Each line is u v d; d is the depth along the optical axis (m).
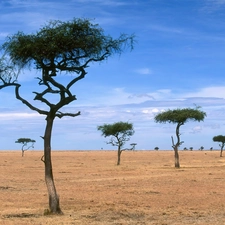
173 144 49.56
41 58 15.91
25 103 16.00
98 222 14.87
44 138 16.14
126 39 16.52
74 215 16.27
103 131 60.41
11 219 15.31
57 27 15.88
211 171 42.31
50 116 15.94
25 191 25.78
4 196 23.06
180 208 18.34
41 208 18.38
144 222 15.00
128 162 71.25
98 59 16.58
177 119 47.97
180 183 29.83
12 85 16.25
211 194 23.34
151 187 27.25
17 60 16.20
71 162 71.62
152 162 70.25
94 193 24.17
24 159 83.94
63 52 15.84
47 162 16.22
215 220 15.50
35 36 15.88
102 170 46.12
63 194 23.75
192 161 72.44
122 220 15.40
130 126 60.50
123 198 21.80
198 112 47.97
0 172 42.88
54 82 15.87
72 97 15.93
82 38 16.02
